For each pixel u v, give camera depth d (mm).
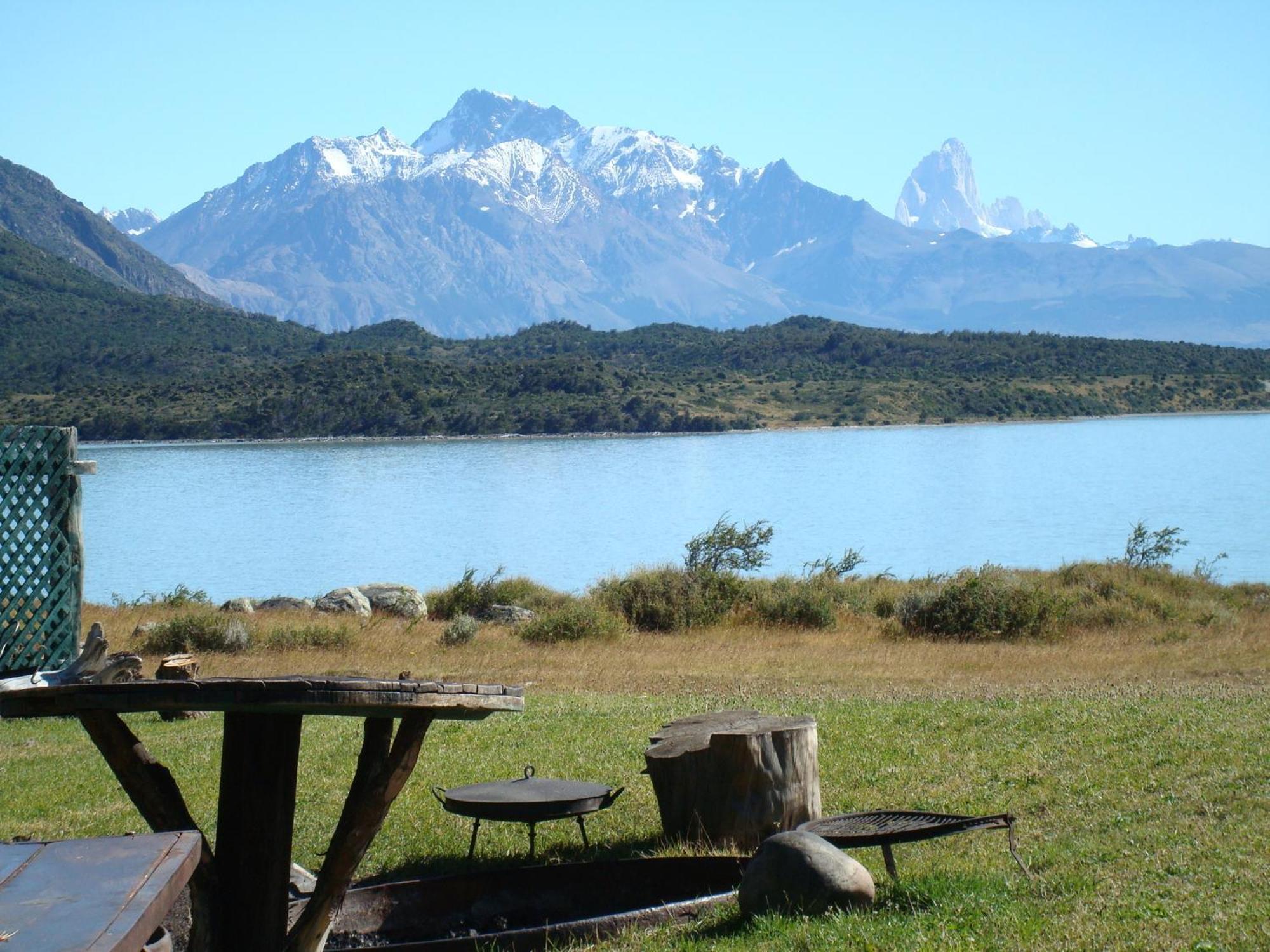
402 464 118062
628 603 24750
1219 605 24953
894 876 6840
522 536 61656
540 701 14766
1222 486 82188
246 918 5129
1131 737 11047
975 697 14852
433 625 23891
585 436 158875
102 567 50594
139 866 3764
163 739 12328
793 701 14695
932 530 61281
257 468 114938
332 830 8547
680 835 8016
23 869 3752
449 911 6781
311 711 4863
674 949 5879
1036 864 7207
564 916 6871
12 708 4574
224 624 20125
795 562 49312
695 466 110438
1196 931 5582
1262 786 8727
